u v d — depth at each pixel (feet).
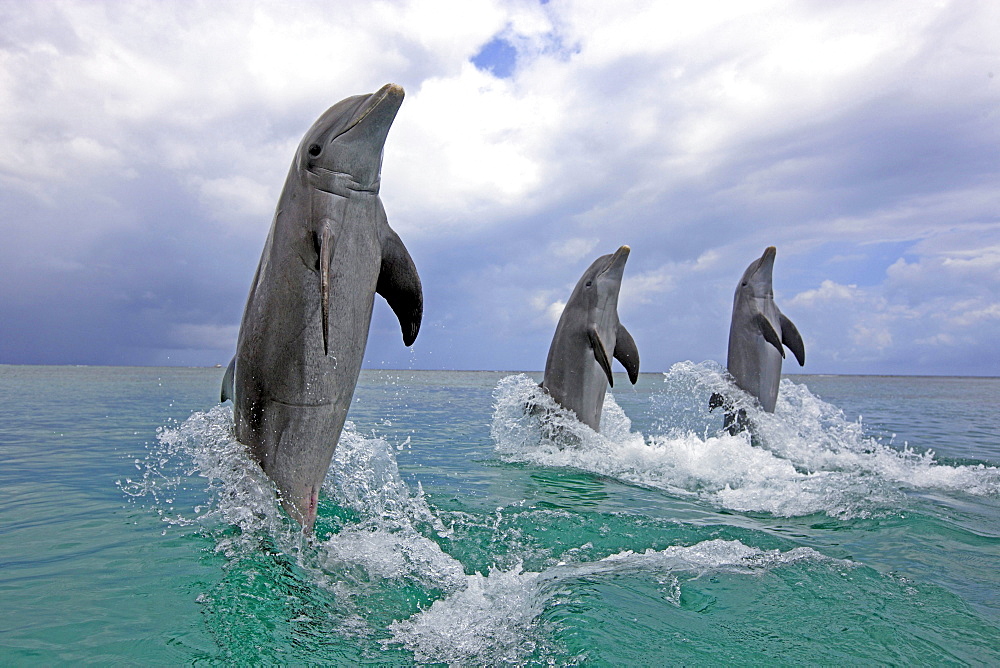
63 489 19.70
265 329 14.98
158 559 13.14
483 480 23.11
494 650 10.05
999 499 20.94
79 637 9.69
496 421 31.76
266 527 14.80
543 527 16.60
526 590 12.41
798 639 10.30
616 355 31.40
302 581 12.37
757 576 13.04
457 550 14.82
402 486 19.62
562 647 9.91
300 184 14.71
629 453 27.94
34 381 103.50
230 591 11.55
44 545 14.05
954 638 10.45
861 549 15.23
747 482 23.61
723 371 32.99
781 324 33.76
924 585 12.70
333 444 15.30
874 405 74.79
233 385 16.06
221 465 16.05
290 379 14.90
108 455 26.27
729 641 10.15
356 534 15.11
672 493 21.89
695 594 12.07
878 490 21.26
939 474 25.39
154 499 18.34
